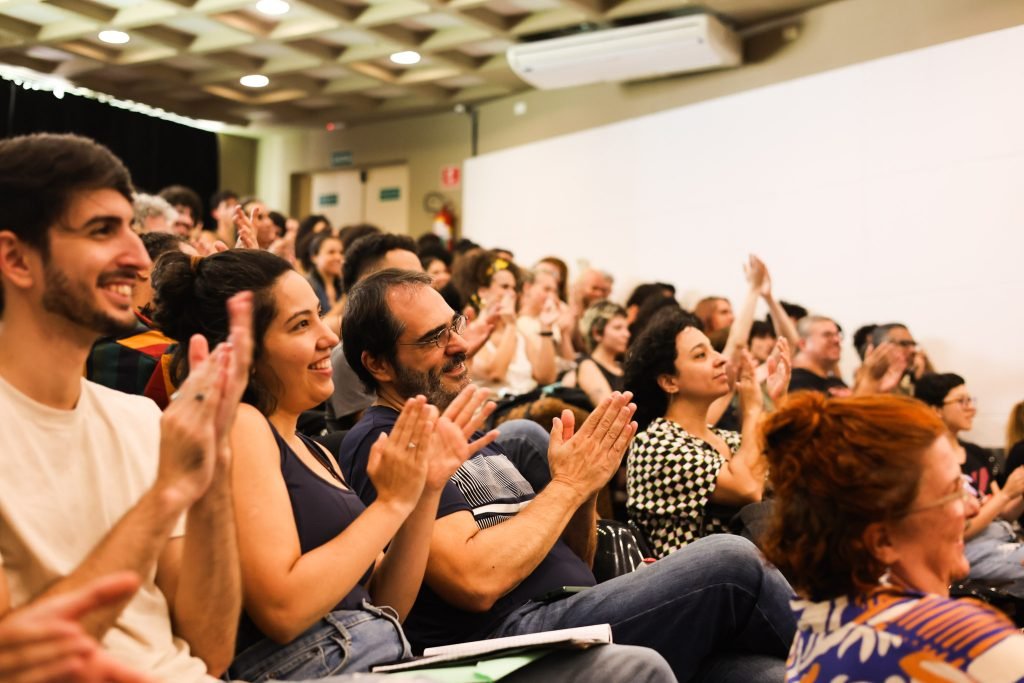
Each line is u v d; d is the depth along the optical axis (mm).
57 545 1307
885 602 1327
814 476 1354
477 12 6391
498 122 8102
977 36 5270
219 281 1707
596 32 6363
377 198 9078
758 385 2871
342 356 2785
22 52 7125
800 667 1388
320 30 6512
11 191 1297
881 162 5602
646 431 2840
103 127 8094
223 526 1351
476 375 4148
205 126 8945
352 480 2037
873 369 4637
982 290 5203
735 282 6258
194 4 6250
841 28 5840
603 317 4539
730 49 6203
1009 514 4113
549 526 1997
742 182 6234
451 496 1998
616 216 6984
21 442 1308
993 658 1232
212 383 1192
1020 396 5055
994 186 5184
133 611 1370
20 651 944
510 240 7805
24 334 1323
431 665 1595
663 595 2010
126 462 1394
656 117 6742
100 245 1326
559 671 1699
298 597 1501
